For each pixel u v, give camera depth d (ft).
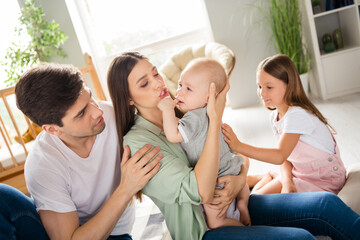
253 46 12.38
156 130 3.66
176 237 3.56
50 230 3.30
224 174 3.78
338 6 10.98
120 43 14.17
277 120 5.30
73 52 13.26
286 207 3.87
